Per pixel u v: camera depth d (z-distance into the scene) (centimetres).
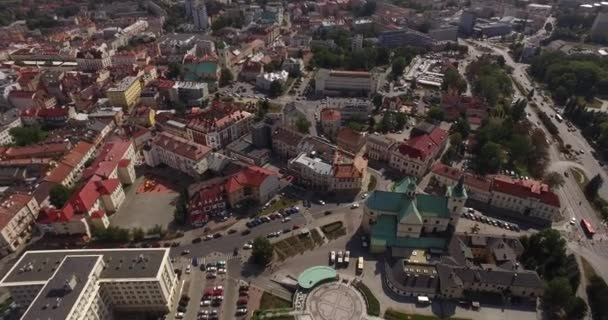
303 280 17350
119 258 15875
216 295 17038
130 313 16300
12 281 14662
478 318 16150
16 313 16238
